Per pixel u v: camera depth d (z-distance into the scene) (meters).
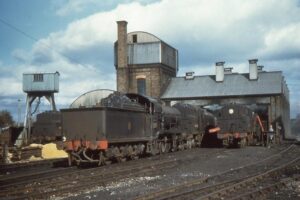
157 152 28.86
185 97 52.19
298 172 17.64
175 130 32.12
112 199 12.10
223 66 53.69
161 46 53.16
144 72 53.28
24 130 45.53
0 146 29.28
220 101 51.44
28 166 23.27
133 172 18.47
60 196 12.72
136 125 25.42
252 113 37.75
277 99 49.69
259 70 58.47
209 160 23.70
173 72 59.44
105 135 21.42
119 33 52.78
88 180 15.86
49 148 31.55
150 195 11.96
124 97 25.11
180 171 18.62
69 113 22.22
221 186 13.78
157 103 29.08
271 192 12.66
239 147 35.34
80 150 21.66
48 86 55.22
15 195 12.93
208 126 41.91
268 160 23.25
